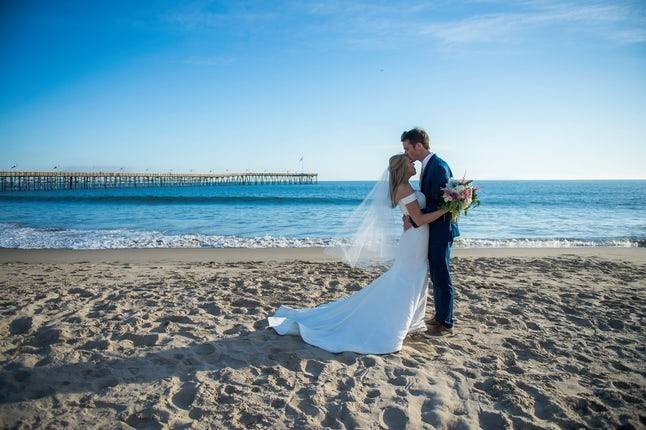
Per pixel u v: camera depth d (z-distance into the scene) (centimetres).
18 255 1147
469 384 357
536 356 426
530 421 301
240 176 10106
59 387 335
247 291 666
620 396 341
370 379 359
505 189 7862
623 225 2061
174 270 884
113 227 1862
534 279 792
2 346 414
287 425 294
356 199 3719
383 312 434
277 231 1772
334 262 1013
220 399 325
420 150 463
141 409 308
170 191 6606
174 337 442
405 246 444
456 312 565
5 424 287
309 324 463
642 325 523
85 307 552
